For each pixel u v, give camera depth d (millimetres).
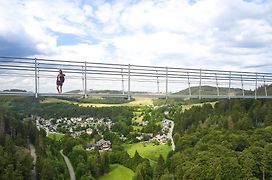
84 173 96875
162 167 86000
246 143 84938
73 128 197750
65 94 40875
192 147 95000
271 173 69875
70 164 111188
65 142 135125
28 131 127250
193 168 70938
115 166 107375
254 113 104938
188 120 137625
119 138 157750
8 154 90625
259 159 72250
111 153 113062
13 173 79188
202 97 51312
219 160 70188
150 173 92438
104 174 101250
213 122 117438
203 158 75375
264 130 90438
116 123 192000
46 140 135125
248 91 65938
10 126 120312
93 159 104438
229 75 54406
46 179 85312
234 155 75312
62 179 92750
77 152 115000
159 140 140000
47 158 101750
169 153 110625
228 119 108250
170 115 190875
